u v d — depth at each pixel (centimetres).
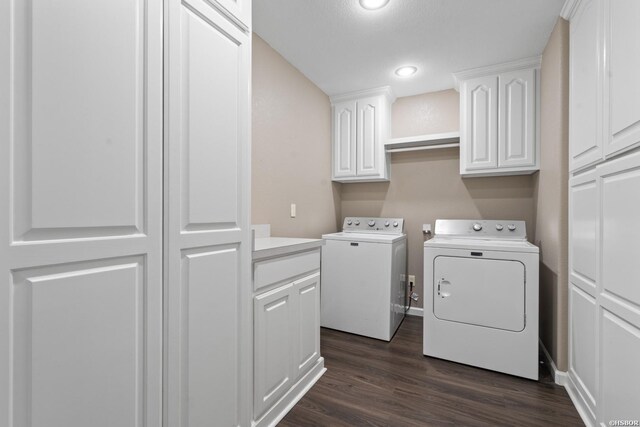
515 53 229
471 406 165
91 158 75
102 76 77
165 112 93
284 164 245
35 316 66
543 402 168
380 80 279
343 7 181
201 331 106
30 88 65
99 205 77
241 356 125
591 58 146
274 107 231
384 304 252
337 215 339
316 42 219
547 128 212
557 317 188
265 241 190
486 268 207
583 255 155
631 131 111
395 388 182
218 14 112
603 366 131
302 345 179
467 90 261
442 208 304
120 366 83
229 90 117
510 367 197
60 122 70
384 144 296
